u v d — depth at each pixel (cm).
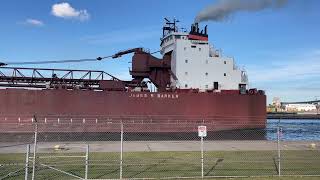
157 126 5838
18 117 5512
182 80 6556
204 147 3067
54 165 2036
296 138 5622
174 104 5959
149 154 2566
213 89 6519
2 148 2928
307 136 6056
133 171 1958
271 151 2773
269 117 16112
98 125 5684
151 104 5891
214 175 1855
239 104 6228
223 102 6153
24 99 5569
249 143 3481
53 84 6184
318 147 3138
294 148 3025
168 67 6812
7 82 6156
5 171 1906
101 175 1842
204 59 6675
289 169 2038
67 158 2347
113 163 2167
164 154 2570
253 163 2238
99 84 6200
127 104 5822
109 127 5709
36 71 6194
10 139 4531
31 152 2600
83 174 1861
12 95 5553
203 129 1880
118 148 2964
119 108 5797
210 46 6900
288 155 2570
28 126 5484
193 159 2342
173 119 5925
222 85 6688
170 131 5875
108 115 5753
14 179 1709
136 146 3145
